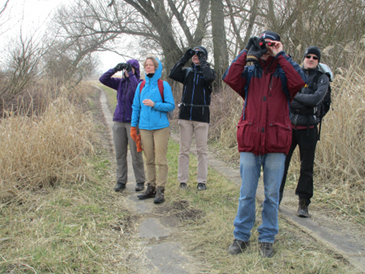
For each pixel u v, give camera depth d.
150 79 3.96
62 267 2.48
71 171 4.62
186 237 3.07
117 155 4.40
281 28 7.64
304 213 3.46
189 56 4.40
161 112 3.94
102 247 2.86
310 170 3.40
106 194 4.27
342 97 4.64
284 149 2.58
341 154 4.46
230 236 3.02
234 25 9.69
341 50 6.57
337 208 3.70
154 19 12.12
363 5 6.70
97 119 11.95
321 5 6.82
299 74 2.44
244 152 2.70
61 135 4.88
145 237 3.09
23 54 7.88
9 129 4.57
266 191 2.70
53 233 3.01
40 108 6.59
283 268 2.49
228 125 7.59
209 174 5.19
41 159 4.38
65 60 11.23
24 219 3.29
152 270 2.54
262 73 2.64
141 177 4.45
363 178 4.21
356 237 3.00
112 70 4.32
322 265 2.48
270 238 2.71
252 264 2.55
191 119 4.39
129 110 4.27
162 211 3.73
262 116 2.58
